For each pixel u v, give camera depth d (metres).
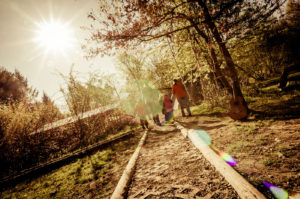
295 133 2.83
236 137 3.38
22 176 4.54
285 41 8.99
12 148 5.40
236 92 5.00
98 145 6.11
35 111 6.61
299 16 3.98
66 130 7.16
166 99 8.31
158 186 2.32
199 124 5.59
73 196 2.74
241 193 1.65
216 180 2.12
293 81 7.57
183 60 9.48
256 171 2.02
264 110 4.89
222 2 3.87
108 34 3.84
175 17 4.07
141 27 3.87
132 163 3.38
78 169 4.16
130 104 11.00
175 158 3.24
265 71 16.02
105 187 2.76
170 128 6.47
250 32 4.64
